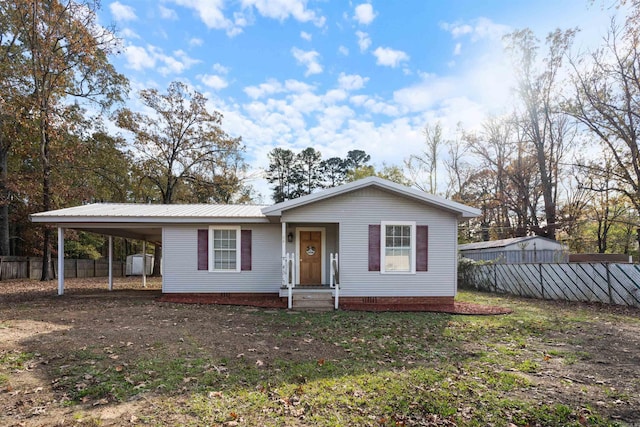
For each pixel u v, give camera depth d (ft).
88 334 22.29
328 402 13.19
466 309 33.76
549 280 42.45
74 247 88.33
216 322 27.02
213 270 40.93
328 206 37.29
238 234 41.32
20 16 58.23
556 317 29.94
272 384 14.84
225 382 15.02
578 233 85.71
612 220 68.95
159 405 12.85
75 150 68.54
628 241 89.15
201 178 91.25
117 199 90.79
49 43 59.26
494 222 103.24
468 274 58.34
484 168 91.40
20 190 63.98
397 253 37.70
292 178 158.92
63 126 63.00
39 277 71.41
